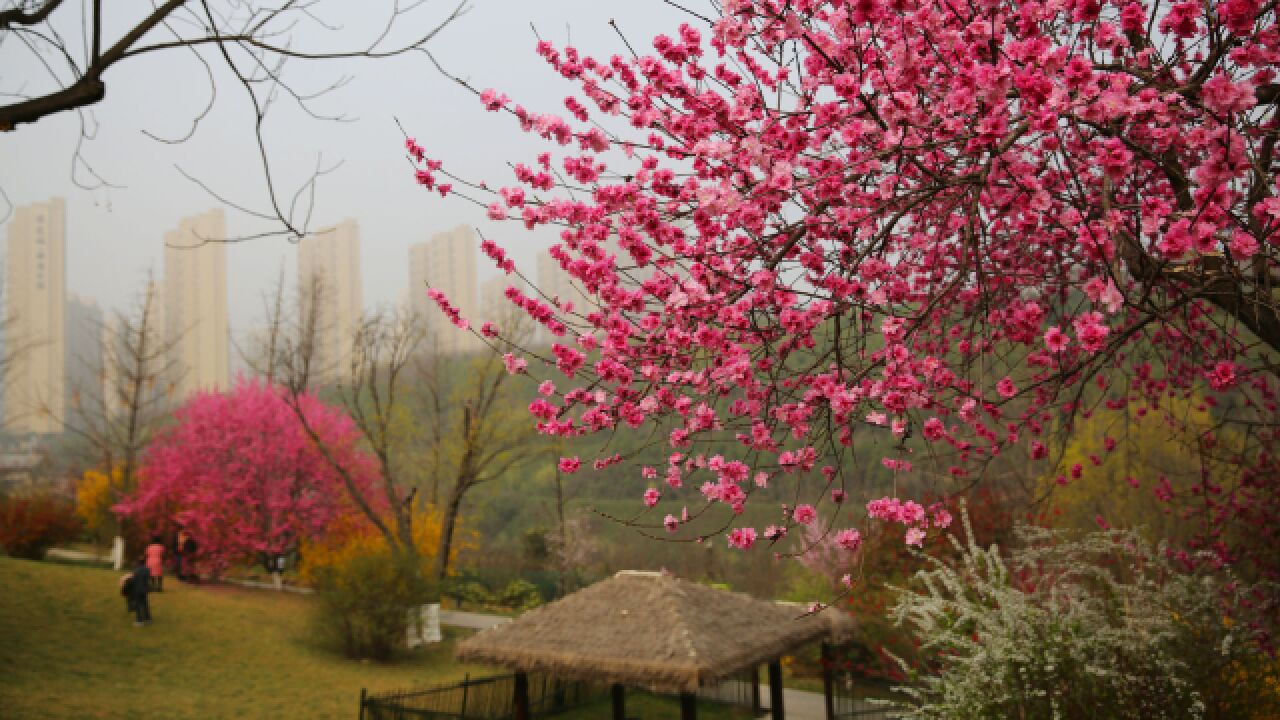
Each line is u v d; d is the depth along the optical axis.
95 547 30.62
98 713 11.94
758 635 12.44
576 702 16.11
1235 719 5.63
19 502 26.44
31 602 16.72
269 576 25.81
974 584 6.74
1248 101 2.77
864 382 3.85
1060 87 2.97
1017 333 4.29
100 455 35.09
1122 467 12.36
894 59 3.52
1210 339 5.72
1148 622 5.85
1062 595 6.68
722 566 24.48
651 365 4.05
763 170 3.73
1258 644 6.02
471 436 22.45
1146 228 2.98
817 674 18.03
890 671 14.84
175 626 17.11
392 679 16.05
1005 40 3.32
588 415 4.21
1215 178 2.86
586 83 4.31
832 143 4.15
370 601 17.28
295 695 14.22
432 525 24.97
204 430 23.83
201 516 22.75
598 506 30.81
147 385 30.95
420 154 4.52
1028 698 5.84
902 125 3.53
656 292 4.19
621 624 11.97
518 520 34.88
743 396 4.24
